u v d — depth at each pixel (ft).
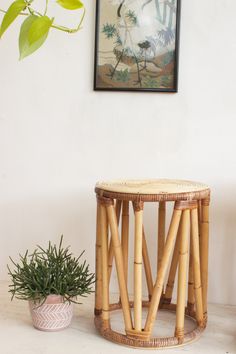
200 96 5.25
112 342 4.31
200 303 4.45
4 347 4.16
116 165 5.53
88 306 5.19
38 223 5.78
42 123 5.67
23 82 5.67
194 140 5.30
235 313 5.05
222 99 5.19
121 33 5.33
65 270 4.53
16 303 5.23
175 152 5.36
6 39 5.66
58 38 5.55
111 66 5.39
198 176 5.32
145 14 5.26
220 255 5.29
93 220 5.63
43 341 4.30
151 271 5.43
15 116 5.73
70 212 5.69
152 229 5.44
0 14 5.65
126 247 4.75
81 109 5.57
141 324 4.52
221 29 5.14
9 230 5.85
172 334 4.51
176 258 4.95
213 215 5.28
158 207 5.16
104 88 5.43
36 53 5.61
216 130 5.24
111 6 5.33
